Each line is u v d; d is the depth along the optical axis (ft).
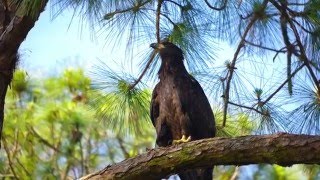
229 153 27.58
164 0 34.04
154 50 35.53
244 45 35.01
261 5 33.81
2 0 32.35
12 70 32.12
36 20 31.48
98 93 36.27
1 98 31.78
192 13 33.81
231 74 34.81
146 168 28.55
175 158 28.22
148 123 41.29
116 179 28.73
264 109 34.30
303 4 34.01
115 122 36.58
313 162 26.86
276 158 27.04
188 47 34.55
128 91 35.47
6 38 31.42
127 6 33.09
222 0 33.47
